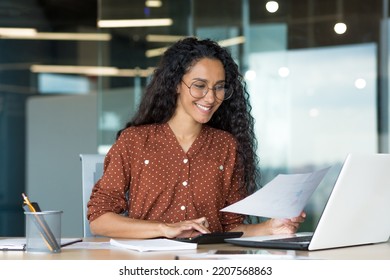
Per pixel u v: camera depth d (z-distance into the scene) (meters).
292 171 6.74
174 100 2.56
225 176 2.59
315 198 6.62
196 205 2.50
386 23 6.72
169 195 2.48
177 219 2.48
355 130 6.73
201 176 2.53
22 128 6.96
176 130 2.57
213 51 2.52
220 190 2.57
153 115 2.59
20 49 7.00
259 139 6.79
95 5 6.92
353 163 1.85
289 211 2.07
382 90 6.69
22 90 6.98
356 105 6.76
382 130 6.68
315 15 6.78
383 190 2.00
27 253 1.84
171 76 2.52
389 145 6.68
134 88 6.79
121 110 6.81
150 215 2.49
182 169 2.51
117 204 2.47
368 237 2.04
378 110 6.70
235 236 2.13
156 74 2.59
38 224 1.84
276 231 2.37
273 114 6.80
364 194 1.94
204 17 6.77
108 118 6.83
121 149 2.51
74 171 6.88
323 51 6.77
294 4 6.78
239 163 2.62
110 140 6.82
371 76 6.73
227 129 2.70
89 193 2.66
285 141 6.77
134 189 2.51
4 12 7.02
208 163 2.54
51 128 6.92
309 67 6.78
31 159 6.94
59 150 6.89
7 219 6.94
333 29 6.78
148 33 6.78
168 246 1.89
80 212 6.85
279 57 6.79
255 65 6.80
